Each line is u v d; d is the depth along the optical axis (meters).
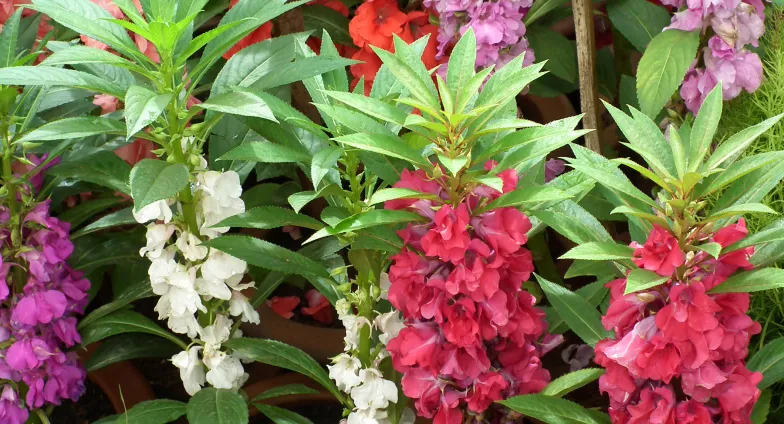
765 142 0.95
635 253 0.70
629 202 0.75
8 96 0.86
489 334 0.75
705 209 0.92
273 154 0.79
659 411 0.71
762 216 0.90
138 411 0.87
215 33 0.78
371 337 0.89
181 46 0.84
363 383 0.84
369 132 0.76
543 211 0.76
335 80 0.86
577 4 0.96
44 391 0.91
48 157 0.89
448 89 0.75
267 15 0.81
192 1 0.83
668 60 0.96
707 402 0.72
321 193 0.82
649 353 0.69
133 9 0.82
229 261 0.85
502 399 0.78
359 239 0.78
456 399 0.77
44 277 0.88
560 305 0.81
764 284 0.68
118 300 0.95
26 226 0.90
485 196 0.74
